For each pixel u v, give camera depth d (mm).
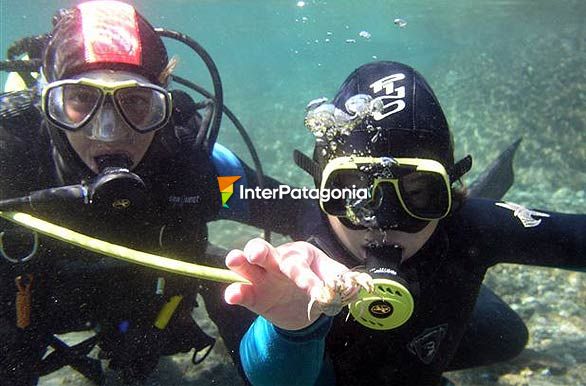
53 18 834
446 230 628
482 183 1392
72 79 644
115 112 645
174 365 969
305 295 361
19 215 475
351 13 6152
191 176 790
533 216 669
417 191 510
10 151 705
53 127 666
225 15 7359
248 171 1031
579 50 3879
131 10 722
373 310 507
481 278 650
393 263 519
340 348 603
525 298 1260
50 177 732
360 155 515
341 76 6559
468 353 905
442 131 535
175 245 776
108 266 726
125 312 759
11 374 720
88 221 682
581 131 2805
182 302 799
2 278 705
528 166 2701
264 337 453
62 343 801
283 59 15898
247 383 661
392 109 518
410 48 10367
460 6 5441
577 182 2514
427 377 625
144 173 729
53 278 725
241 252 336
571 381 890
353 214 514
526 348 1025
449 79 3990
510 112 3121
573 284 1315
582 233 659
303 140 3469
